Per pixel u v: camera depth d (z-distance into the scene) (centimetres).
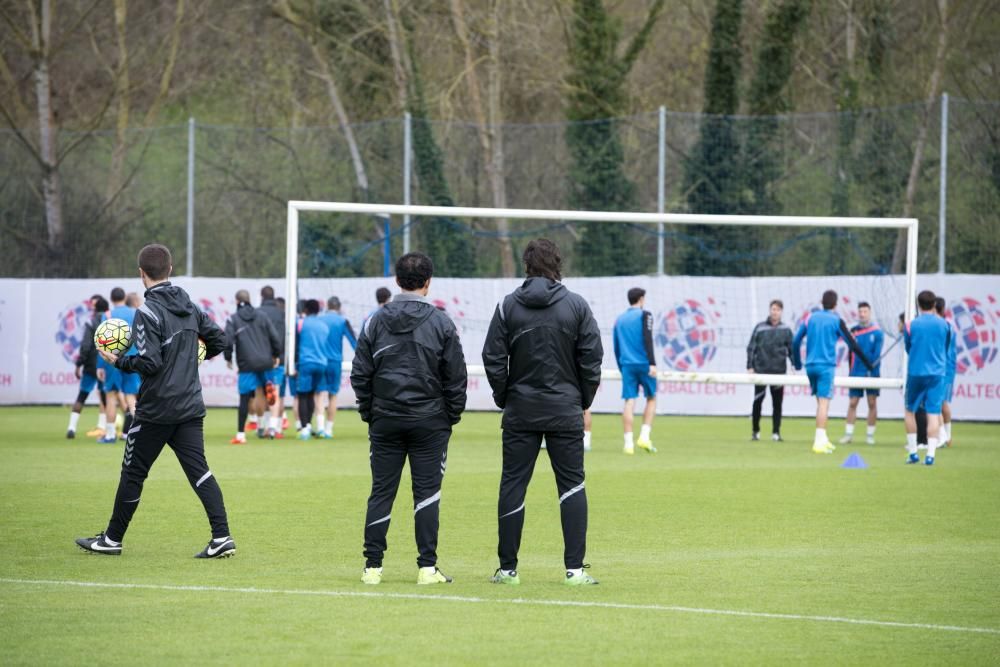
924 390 6444
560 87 13300
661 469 6072
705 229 11300
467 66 13262
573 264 11475
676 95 14438
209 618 2689
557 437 3106
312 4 14100
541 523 4250
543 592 3022
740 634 2588
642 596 2983
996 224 11025
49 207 11812
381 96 14300
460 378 3105
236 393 10875
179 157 12431
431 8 14100
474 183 12594
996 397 9575
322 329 7800
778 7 12812
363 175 12175
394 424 3081
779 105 12900
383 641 2491
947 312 7738
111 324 3459
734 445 7662
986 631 2633
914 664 2358
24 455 6469
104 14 14450
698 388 10288
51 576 3183
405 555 3594
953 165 11269
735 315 10088
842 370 9906
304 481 5378
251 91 14562
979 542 3875
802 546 3788
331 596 2941
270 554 3562
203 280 10500
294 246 7819
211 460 6344
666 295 10156
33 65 13100
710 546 3781
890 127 11538
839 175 11562
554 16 13925
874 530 4125
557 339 3091
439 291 10475
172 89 14588
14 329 10731
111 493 4866
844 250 11331
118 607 2798
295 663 2314
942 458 6831
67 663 2306
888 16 13412
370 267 11838
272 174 12406
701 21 14050
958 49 13150
